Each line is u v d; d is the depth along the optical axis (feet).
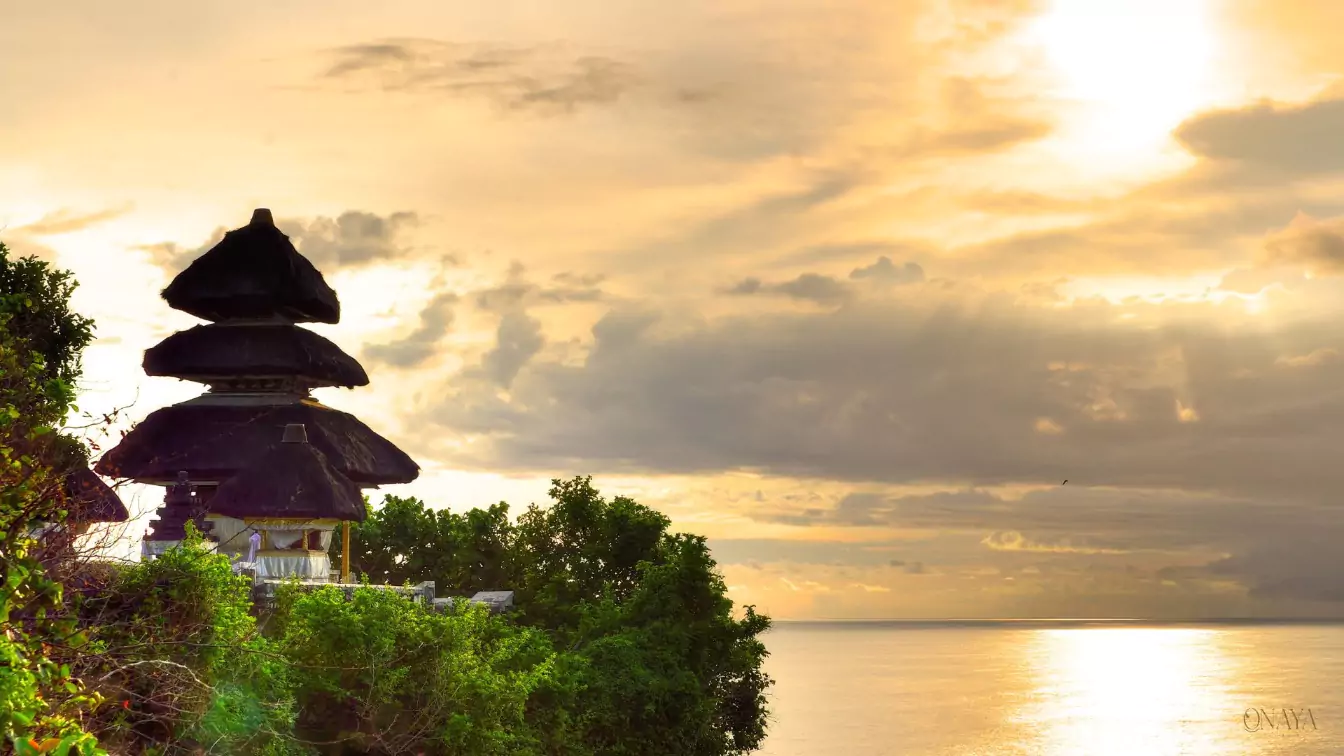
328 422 151.53
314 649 95.04
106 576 73.56
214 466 140.36
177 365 148.25
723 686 190.70
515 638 121.70
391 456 156.76
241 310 152.46
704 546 177.27
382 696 96.07
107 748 65.26
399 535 219.20
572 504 209.67
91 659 64.69
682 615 174.70
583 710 141.18
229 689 78.18
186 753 74.64
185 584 78.69
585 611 178.60
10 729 48.03
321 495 130.41
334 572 138.51
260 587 106.22
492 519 220.64
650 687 150.41
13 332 92.43
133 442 142.31
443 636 103.55
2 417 57.67
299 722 95.91
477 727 100.89
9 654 50.21
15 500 56.44
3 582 53.62
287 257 153.69
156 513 122.11
